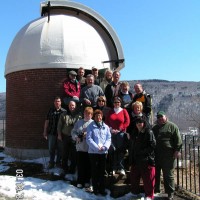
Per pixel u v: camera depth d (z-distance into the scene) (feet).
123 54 29.53
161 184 20.10
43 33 26.84
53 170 21.85
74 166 21.09
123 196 18.21
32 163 24.02
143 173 17.43
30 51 26.71
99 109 20.01
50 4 28.63
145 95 20.43
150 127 17.60
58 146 22.36
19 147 26.86
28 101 26.66
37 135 26.27
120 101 19.75
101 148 17.74
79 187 18.74
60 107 22.63
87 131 18.15
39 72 26.43
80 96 21.29
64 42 26.50
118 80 21.89
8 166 23.27
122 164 19.30
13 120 27.58
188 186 20.67
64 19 27.84
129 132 19.61
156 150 18.19
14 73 27.61
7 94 28.81
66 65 26.18
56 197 16.99
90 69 26.78
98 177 18.17
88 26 28.66
